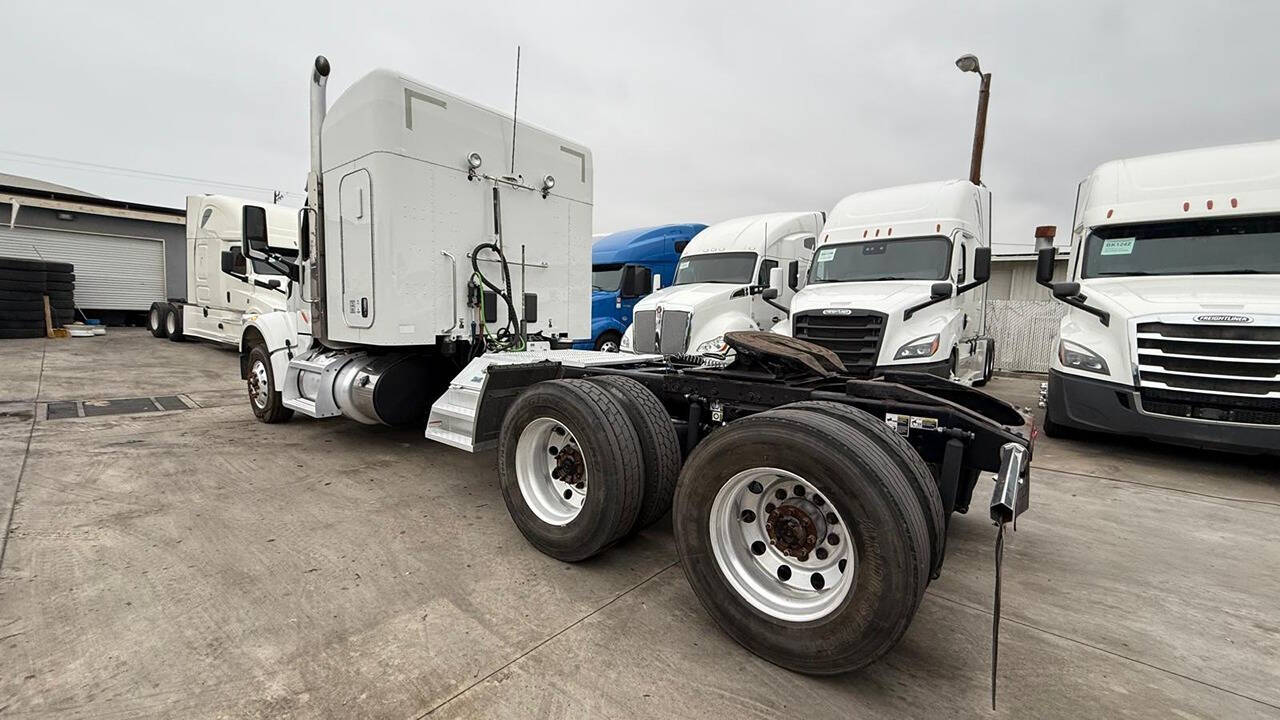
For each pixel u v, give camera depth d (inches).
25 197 627.2
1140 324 211.5
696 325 372.2
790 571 95.7
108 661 87.2
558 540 124.7
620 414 121.5
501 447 137.8
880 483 82.4
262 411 251.4
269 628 97.5
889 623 80.9
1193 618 110.0
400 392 201.2
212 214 449.1
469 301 191.2
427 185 177.2
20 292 555.5
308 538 135.2
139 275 715.4
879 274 319.9
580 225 232.4
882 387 119.0
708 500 99.3
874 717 80.8
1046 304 555.8
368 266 177.2
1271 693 87.8
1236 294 212.2
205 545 129.3
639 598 112.6
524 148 206.7
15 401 289.0
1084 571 130.0
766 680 88.7
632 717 79.2
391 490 171.2
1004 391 423.5
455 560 126.4
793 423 91.8
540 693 83.3
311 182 196.9
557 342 224.4
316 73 191.9
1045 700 85.4
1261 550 141.7
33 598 104.6
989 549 142.2
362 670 87.2
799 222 441.1
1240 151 231.8
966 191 327.0
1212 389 198.1
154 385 342.0
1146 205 241.3
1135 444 249.4
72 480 171.5
